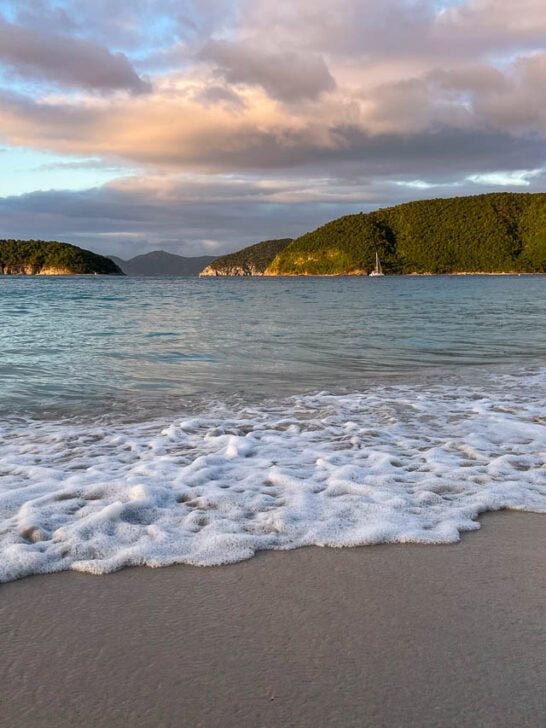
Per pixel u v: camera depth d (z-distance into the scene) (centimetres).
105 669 192
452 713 171
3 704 174
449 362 969
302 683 185
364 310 2291
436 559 276
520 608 230
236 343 1196
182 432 528
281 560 274
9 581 253
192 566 268
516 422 565
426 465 425
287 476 389
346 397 692
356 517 325
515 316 1945
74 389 734
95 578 256
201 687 183
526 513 338
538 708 174
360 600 237
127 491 361
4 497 352
